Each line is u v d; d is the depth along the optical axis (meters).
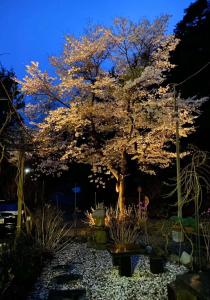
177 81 16.80
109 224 9.73
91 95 12.35
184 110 12.04
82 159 13.38
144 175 18.05
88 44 11.91
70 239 9.27
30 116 12.62
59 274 5.86
